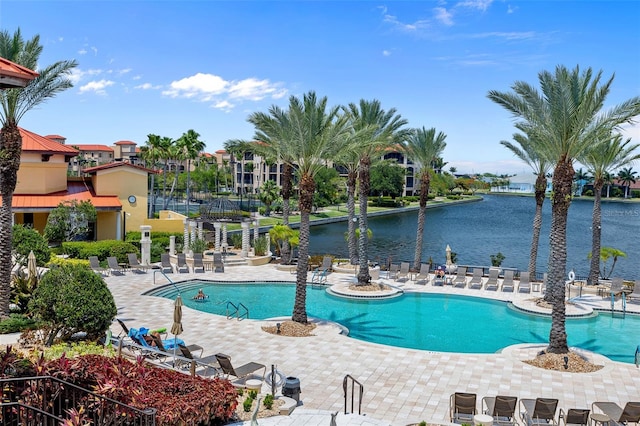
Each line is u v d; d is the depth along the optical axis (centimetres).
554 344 1722
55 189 3984
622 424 1184
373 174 11238
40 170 3866
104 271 3109
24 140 3853
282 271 3312
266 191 8131
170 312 2223
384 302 2667
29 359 1157
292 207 8800
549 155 2436
